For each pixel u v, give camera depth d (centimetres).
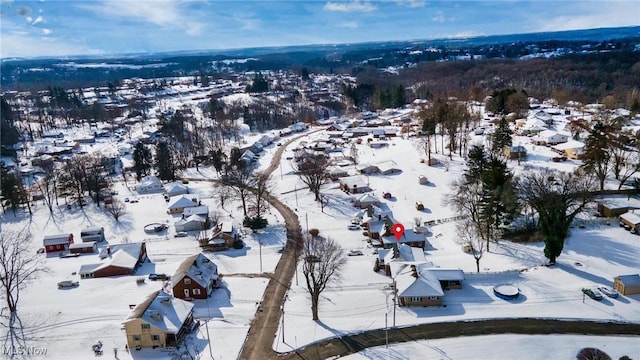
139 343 5262
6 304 6375
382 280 6756
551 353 4884
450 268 6600
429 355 4950
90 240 9075
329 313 5859
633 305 5572
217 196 11244
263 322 5769
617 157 9688
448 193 10331
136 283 6975
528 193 7294
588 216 8125
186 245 8662
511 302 5781
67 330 5647
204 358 5059
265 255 7919
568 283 6091
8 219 10650
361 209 9925
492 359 4856
